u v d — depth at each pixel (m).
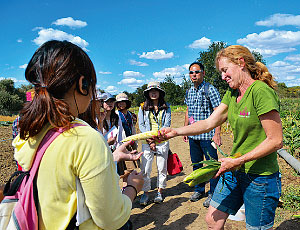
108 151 1.17
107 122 4.39
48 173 1.11
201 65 4.45
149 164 4.55
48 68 1.15
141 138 2.62
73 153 1.10
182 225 3.72
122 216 1.23
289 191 3.97
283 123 8.11
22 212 1.11
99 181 1.10
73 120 1.20
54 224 1.12
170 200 4.62
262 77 2.13
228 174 2.37
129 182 1.59
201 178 2.13
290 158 5.21
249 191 2.17
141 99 66.38
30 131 1.12
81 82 1.21
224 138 8.99
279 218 3.39
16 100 49.53
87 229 1.16
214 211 2.42
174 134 2.58
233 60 2.14
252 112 2.08
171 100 40.31
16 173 1.25
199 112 4.43
